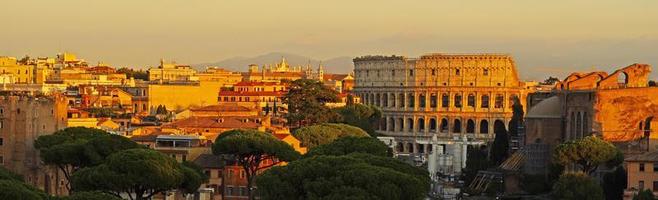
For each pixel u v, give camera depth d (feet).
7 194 500.33
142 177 638.94
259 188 645.10
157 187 647.56
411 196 604.08
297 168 624.18
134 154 655.76
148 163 644.69
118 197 593.01
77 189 653.71
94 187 639.76
